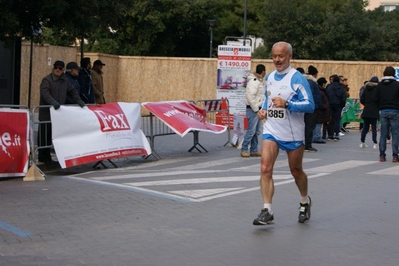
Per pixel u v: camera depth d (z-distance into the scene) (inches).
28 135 458.3
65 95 511.8
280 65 304.5
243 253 267.0
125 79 1204.5
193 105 619.2
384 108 566.9
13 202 364.8
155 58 1184.8
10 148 446.0
